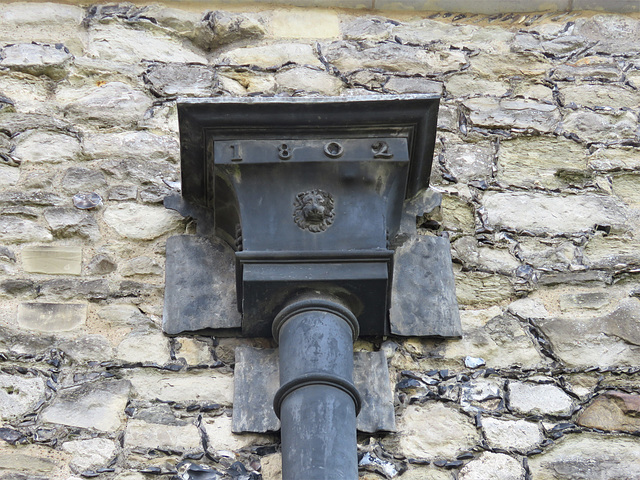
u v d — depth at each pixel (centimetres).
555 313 387
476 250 404
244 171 368
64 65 450
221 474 332
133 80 450
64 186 409
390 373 363
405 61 473
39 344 361
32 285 377
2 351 358
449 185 424
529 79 471
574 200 425
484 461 343
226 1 486
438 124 446
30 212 398
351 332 352
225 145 371
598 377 369
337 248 355
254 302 353
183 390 353
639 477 342
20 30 462
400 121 376
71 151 421
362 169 369
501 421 354
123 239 395
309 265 353
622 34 494
